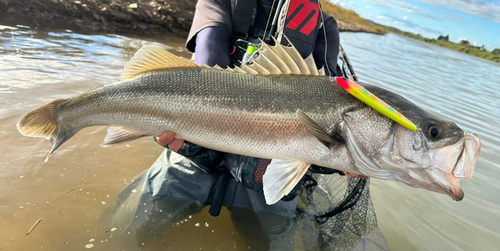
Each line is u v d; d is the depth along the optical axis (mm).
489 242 745
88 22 2129
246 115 562
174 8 2646
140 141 945
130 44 1870
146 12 2459
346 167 568
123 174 777
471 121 1694
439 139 527
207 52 657
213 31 689
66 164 772
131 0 2531
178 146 613
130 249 584
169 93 567
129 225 636
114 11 2291
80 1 2201
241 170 645
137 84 576
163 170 731
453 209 859
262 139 569
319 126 528
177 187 714
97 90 588
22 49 1385
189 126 574
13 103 939
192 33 731
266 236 673
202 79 577
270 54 593
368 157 554
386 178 574
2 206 618
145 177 754
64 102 606
